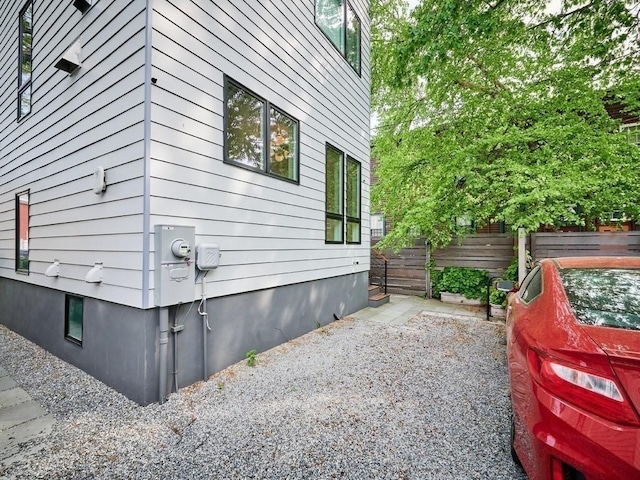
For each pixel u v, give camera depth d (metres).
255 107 4.11
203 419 2.63
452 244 8.41
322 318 5.66
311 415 2.69
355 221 7.07
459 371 3.64
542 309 2.01
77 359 3.75
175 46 3.05
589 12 5.55
